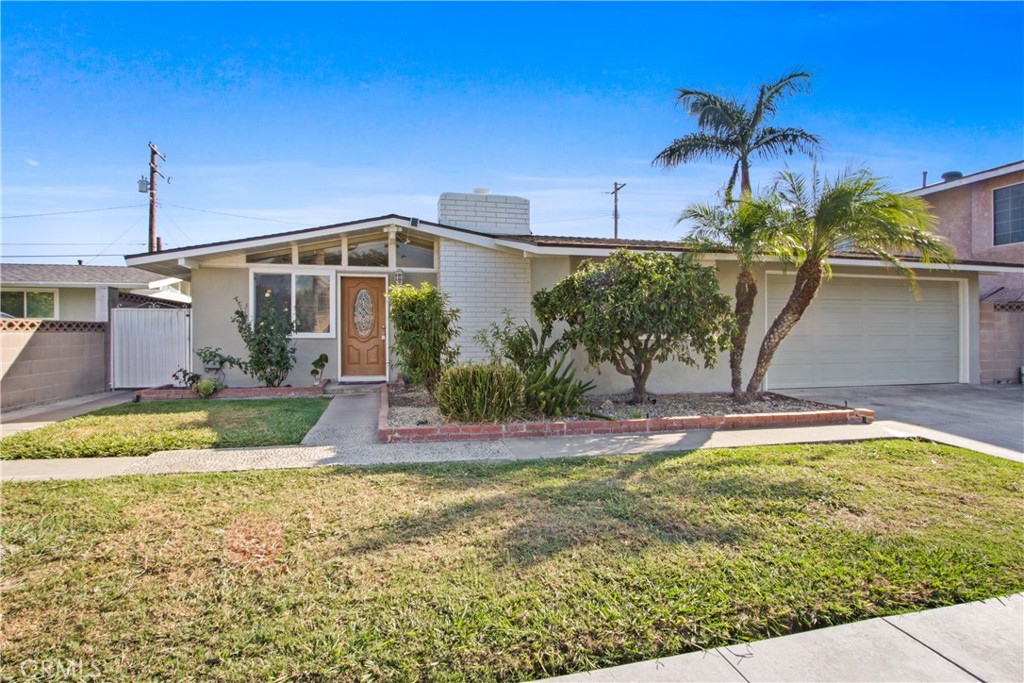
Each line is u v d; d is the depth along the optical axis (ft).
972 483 16.29
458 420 24.17
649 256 27.66
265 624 8.75
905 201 26.68
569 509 13.82
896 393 37.29
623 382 34.17
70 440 20.83
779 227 27.89
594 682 7.57
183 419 25.85
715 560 10.97
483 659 7.96
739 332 29.91
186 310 41.09
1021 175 51.52
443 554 11.22
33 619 8.89
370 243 38.86
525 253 33.45
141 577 10.28
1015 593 9.99
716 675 7.75
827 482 16.25
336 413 28.12
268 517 13.24
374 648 8.14
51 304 57.98
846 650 8.35
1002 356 44.47
